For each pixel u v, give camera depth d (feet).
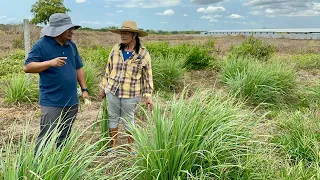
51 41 12.55
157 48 40.45
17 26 121.90
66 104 13.09
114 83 15.02
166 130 11.19
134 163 10.73
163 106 18.51
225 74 30.42
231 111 12.84
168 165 10.80
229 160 11.54
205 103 13.03
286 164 12.25
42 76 12.71
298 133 15.16
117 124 15.58
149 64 15.28
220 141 11.25
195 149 10.85
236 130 12.00
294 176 11.41
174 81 30.68
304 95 26.48
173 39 140.97
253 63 29.99
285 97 26.61
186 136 10.86
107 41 92.07
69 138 10.46
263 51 45.32
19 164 8.71
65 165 9.00
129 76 14.96
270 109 24.30
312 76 39.60
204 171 10.98
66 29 12.19
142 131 12.18
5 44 75.36
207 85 32.07
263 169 11.40
